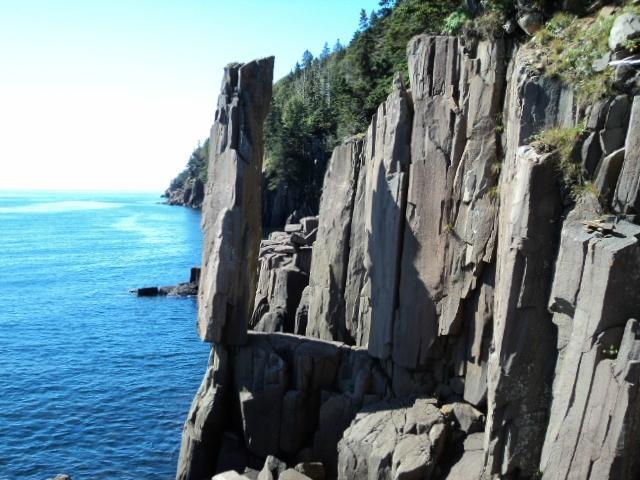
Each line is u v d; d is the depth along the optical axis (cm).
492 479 2283
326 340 3597
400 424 2812
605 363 1836
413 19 5231
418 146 3045
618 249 1836
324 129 14138
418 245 3017
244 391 3388
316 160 14238
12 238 18088
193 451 3384
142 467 3878
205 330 3384
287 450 3266
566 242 1992
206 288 3469
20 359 6119
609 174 2038
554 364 2159
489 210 2766
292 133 14225
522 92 2389
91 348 6556
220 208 3516
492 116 2798
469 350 2878
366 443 2761
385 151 3216
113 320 7875
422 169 3016
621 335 1844
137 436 4338
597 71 2183
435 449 2620
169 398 5081
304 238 5081
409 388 3066
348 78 11444
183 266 12588
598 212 2034
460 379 2925
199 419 3394
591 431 1858
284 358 3409
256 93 3575
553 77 2317
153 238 17938
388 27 7450
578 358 1925
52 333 7188
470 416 2767
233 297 3394
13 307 8594
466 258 2838
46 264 12900
